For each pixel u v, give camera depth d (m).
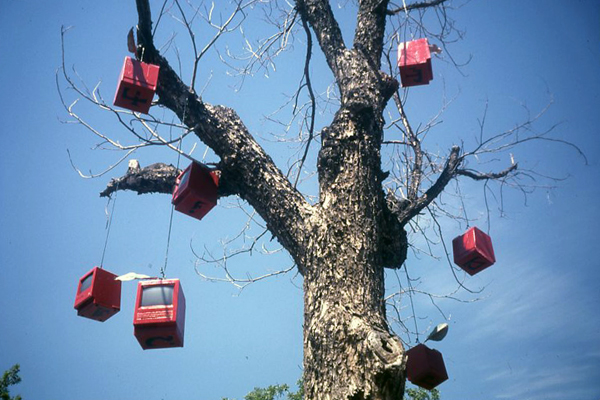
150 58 5.06
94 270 5.05
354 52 5.62
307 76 5.82
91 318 5.11
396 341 3.83
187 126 5.12
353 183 4.65
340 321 4.00
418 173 6.37
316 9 6.02
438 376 5.20
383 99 5.49
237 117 5.20
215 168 5.14
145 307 4.61
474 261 5.84
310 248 4.47
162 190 5.82
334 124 4.96
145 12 4.89
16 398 7.88
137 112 4.97
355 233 4.43
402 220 5.92
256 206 4.95
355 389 3.70
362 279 4.24
